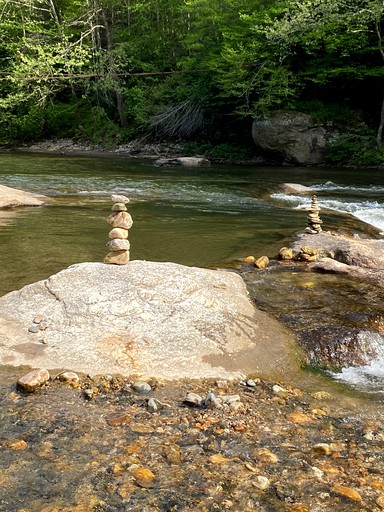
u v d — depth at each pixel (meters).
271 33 19.86
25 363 3.63
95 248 6.92
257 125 22.61
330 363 4.20
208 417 3.14
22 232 7.82
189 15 30.67
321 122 22.03
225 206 11.22
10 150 29.69
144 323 4.10
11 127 33.06
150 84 30.50
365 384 3.87
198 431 2.98
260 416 3.21
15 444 2.75
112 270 4.63
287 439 2.96
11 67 25.53
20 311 4.23
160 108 27.92
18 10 29.62
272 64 22.55
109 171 18.02
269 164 22.72
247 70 23.08
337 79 23.11
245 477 2.56
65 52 23.42
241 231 8.53
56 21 27.56
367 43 20.94
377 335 4.51
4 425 2.93
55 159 22.94
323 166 21.53
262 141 22.56
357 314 4.83
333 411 3.35
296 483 2.53
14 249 6.76
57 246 6.98
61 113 33.44
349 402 3.51
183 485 2.48
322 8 18.86
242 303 4.73
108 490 2.41
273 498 2.41
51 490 2.39
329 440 2.97
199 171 18.84
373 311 4.91
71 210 9.88
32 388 3.33
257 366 3.92
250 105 24.78
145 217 9.59
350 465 2.71
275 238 8.02
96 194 12.17
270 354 4.06
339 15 18.84
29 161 21.58
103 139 31.09
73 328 4.00
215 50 25.95
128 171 18.22
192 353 3.90
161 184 14.63
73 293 4.32
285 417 3.22
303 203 11.93
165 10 31.67
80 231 7.99
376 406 3.46
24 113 33.25
